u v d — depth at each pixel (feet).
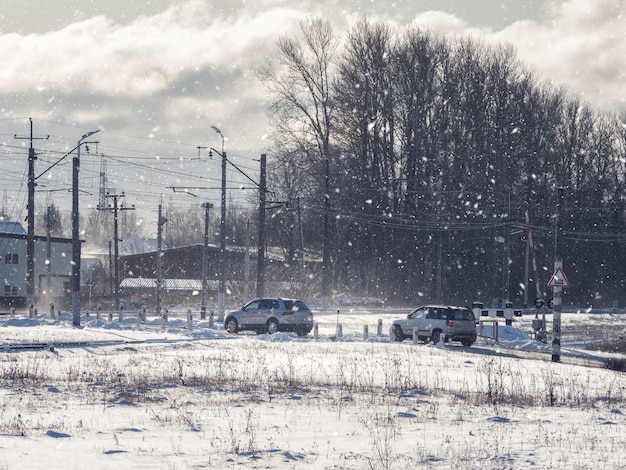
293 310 273.13
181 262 644.69
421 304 528.63
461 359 185.57
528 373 160.86
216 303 520.01
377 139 490.08
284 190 518.78
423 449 77.71
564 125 534.37
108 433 83.30
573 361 202.49
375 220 509.35
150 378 137.39
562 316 442.09
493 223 495.41
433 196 498.28
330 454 74.49
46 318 325.62
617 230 573.33
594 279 597.93
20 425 86.69
